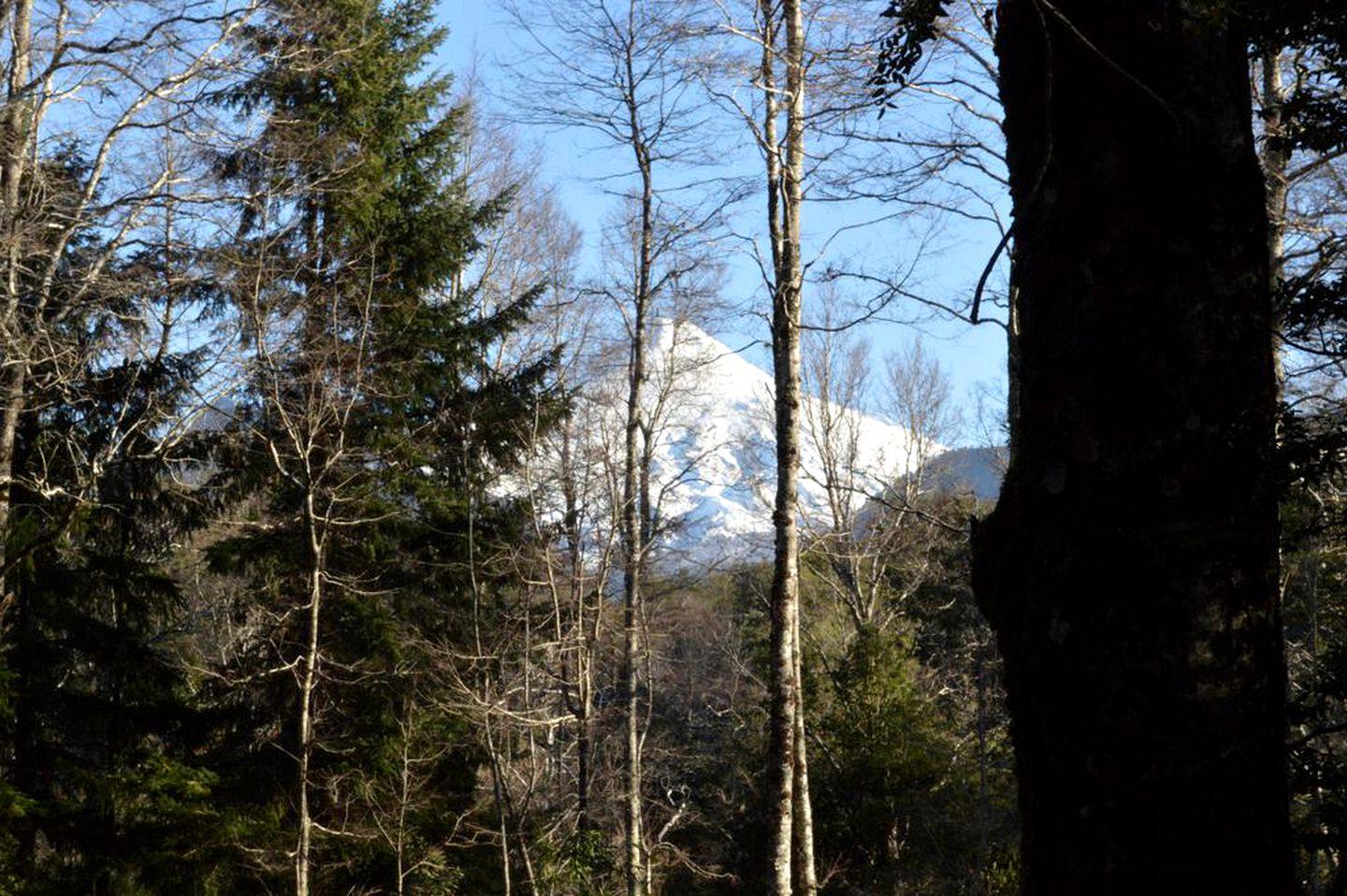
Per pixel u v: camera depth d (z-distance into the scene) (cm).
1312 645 1652
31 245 1390
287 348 1639
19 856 1512
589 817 1877
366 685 1758
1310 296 688
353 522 1605
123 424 1672
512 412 2012
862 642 2283
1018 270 371
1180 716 313
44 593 1680
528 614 1842
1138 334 333
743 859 2397
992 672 2570
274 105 1786
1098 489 329
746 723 2533
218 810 1667
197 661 1894
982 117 1029
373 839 1688
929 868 2097
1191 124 342
